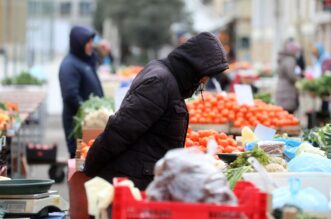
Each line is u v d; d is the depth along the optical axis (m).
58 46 88.50
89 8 172.62
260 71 47.22
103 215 9.05
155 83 10.90
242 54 97.25
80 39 20.16
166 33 109.56
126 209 8.12
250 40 95.25
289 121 19.48
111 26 111.44
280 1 57.34
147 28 108.00
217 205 8.02
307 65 61.78
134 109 10.83
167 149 11.13
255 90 32.97
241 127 19.28
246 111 19.73
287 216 8.20
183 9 112.12
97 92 20.53
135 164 11.04
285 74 31.64
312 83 33.97
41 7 46.94
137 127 10.83
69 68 20.11
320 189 10.45
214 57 11.01
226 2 116.44
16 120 20.11
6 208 11.65
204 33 11.09
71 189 12.48
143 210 8.12
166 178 8.34
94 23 125.44
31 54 44.00
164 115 11.03
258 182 10.49
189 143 14.38
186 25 111.50
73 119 19.70
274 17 59.09
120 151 10.98
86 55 20.41
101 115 16.92
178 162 8.34
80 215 12.42
